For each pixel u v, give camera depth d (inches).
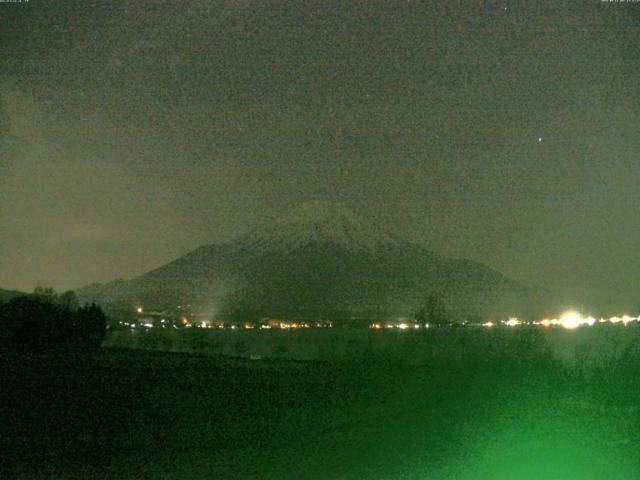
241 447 581.9
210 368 1128.8
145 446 579.8
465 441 585.3
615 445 552.4
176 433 629.0
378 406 767.7
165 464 523.5
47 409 719.7
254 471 499.8
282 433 636.1
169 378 988.6
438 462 517.3
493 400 749.3
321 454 552.7
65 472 497.0
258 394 845.8
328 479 474.9
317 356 1352.1
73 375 981.2
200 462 529.7
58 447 567.8
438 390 820.6
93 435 613.9
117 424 660.1
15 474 489.7
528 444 564.7
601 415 665.0
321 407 759.1
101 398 796.6
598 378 769.6
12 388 834.8
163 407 754.8
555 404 724.7
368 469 501.4
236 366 1173.7
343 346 1282.0
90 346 1517.0
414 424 666.2
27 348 1401.3
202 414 719.7
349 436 619.8
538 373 796.6
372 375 938.1
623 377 756.6
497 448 555.8
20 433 609.9
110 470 504.1
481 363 858.1
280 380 967.0
